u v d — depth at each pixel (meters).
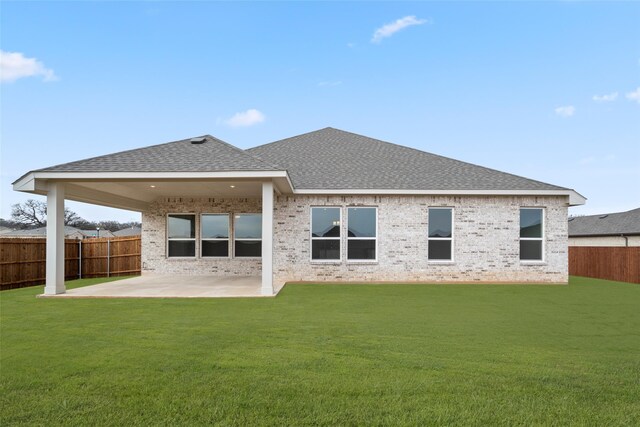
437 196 14.96
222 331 6.80
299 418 3.53
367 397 3.99
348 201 14.91
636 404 3.87
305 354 5.44
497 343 6.11
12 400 3.89
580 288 13.52
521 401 3.92
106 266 19.39
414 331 6.86
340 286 13.57
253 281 14.69
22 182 10.86
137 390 4.14
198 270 17.09
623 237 28.03
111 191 14.28
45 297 10.73
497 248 14.97
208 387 4.22
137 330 6.87
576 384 4.37
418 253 14.87
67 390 4.14
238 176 10.87
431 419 3.53
